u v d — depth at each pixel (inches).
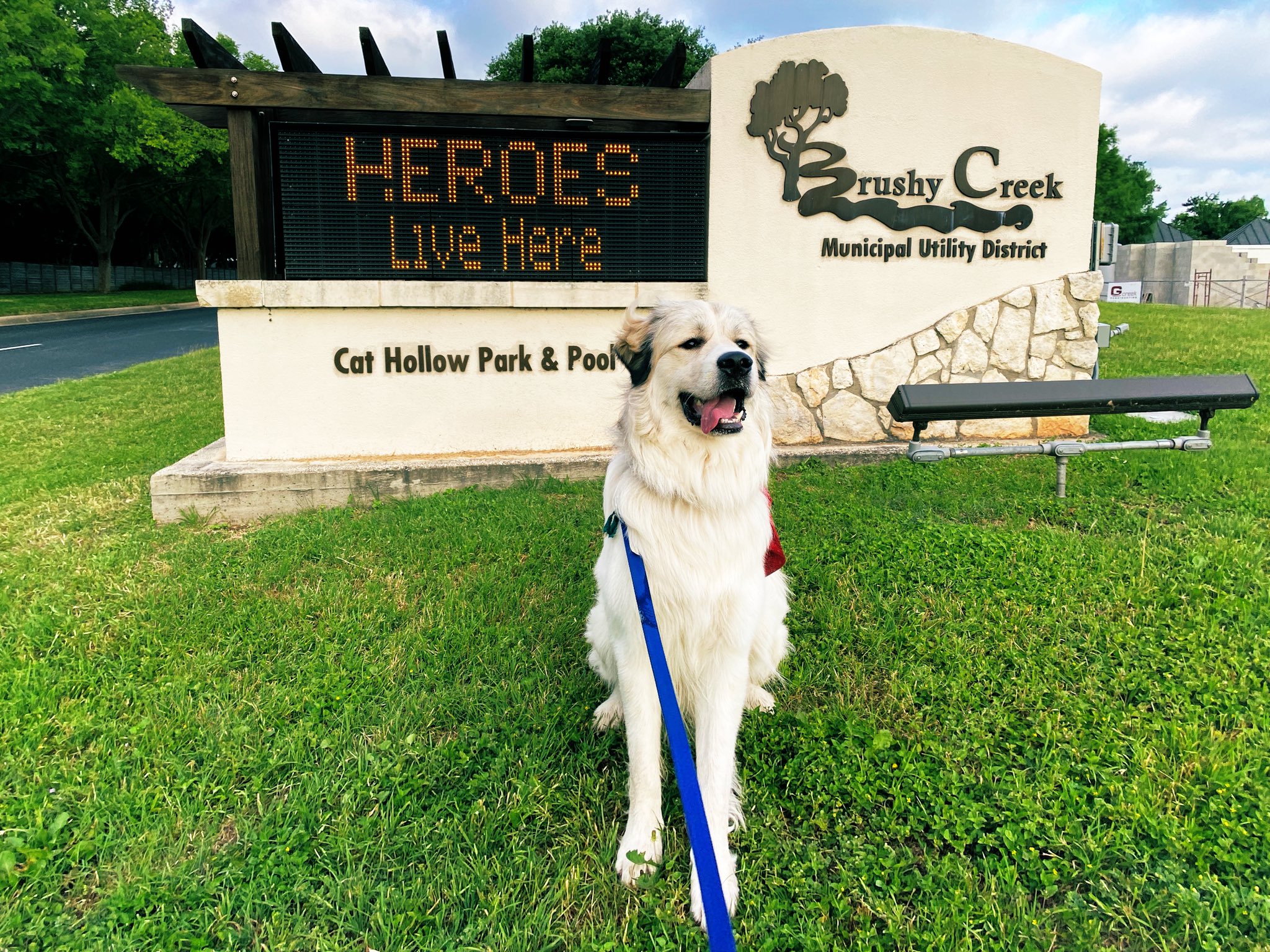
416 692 122.8
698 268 249.8
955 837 90.0
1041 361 270.5
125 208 1605.6
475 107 228.8
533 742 109.5
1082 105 258.5
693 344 95.8
